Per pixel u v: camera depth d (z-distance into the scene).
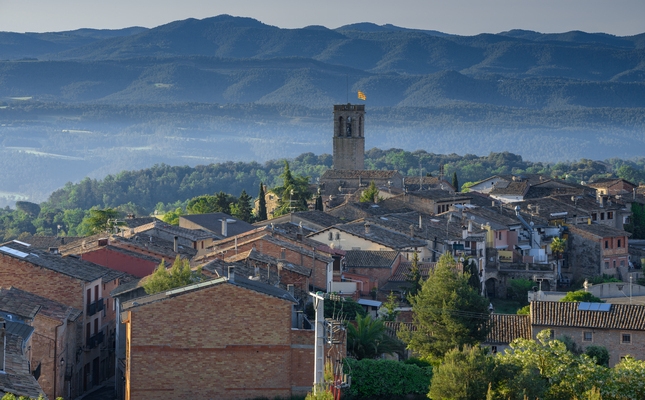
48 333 107.62
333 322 91.81
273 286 109.69
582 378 100.06
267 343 99.00
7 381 69.19
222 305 98.75
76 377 120.25
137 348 98.06
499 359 101.94
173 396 98.25
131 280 146.88
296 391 99.12
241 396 98.62
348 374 101.94
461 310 126.75
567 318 130.88
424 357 125.56
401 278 168.75
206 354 98.50
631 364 101.56
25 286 124.44
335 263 165.12
